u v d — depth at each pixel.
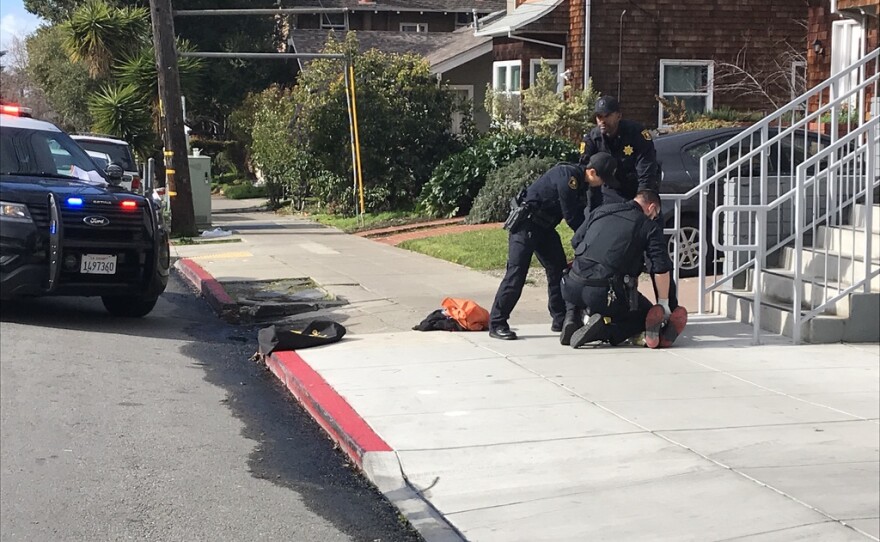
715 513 5.14
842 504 5.24
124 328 10.04
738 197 9.79
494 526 5.04
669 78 22.06
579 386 7.41
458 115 29.22
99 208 9.70
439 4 45.16
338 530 5.14
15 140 10.83
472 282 12.16
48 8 42.06
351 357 8.41
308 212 25.58
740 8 22.00
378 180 22.02
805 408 6.87
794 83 21.31
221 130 45.09
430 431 6.44
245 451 6.41
